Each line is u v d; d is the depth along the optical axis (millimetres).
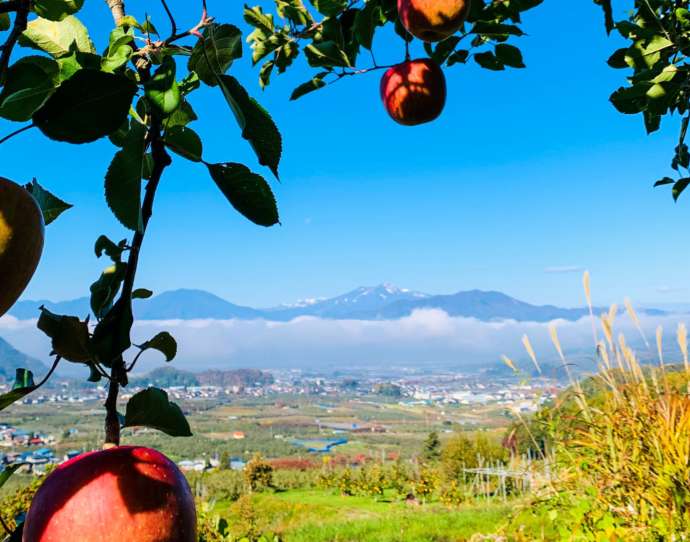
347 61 2496
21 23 681
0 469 758
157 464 763
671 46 2391
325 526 12328
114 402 787
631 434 3705
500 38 2504
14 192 700
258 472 28828
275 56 3021
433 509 13398
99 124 748
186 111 1073
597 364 3994
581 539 3441
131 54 930
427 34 2170
